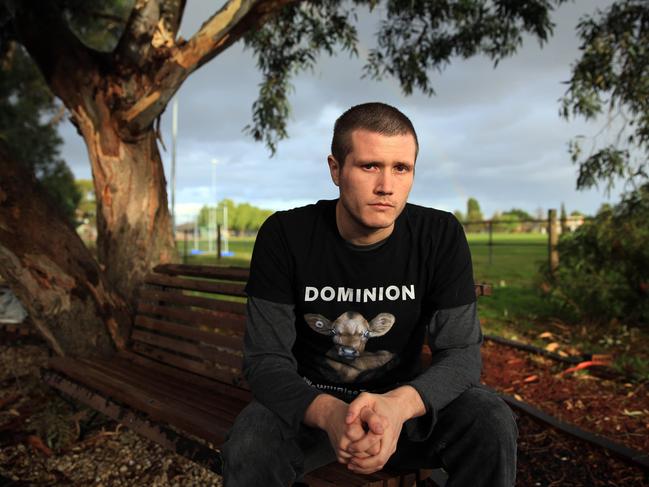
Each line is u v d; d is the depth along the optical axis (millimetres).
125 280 4020
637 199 6062
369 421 1434
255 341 1800
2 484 2568
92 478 2652
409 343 1887
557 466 2787
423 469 1813
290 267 1822
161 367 3217
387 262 1785
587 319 6285
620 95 6027
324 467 1840
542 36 6152
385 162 1621
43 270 3350
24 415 3311
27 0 3992
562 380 4250
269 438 1592
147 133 4027
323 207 1856
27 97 10484
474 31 6660
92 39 7559
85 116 3955
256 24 3781
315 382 1906
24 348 4824
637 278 6074
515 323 6461
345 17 6602
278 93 6746
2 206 3260
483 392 1670
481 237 51188
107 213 4059
